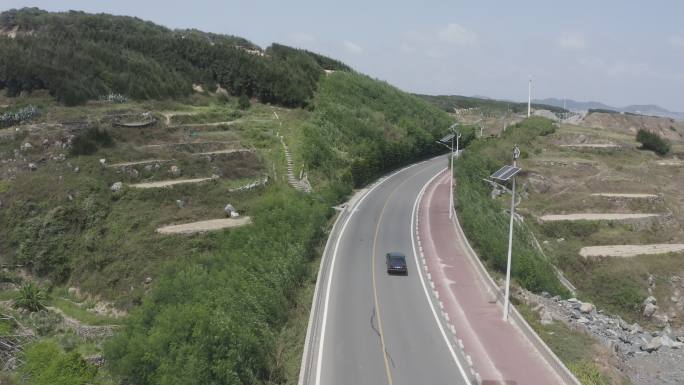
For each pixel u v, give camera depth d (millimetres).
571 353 24250
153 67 65312
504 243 37562
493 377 21781
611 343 27547
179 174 45719
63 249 37094
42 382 22812
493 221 44062
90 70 58969
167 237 36500
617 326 31469
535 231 50031
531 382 21406
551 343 25094
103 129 48562
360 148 63438
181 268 30188
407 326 26812
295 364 22484
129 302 32281
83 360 23812
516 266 35094
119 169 43938
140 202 41031
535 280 34656
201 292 24281
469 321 27688
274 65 75688
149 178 44688
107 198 40656
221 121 60125
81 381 22859
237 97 70562
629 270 41906
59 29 69625
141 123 52562
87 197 40250
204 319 20703
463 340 25328
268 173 49312
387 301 30125
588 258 44125
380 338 25344
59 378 22828
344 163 58938
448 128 89062
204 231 37188
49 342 28031
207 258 31016
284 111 67688
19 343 28734
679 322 38625
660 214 52656
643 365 27156
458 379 21594
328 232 42281
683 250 45188
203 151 50938
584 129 84125
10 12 76438
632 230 50312
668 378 25844
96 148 46375
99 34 70625
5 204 39875
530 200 57500
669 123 112375
